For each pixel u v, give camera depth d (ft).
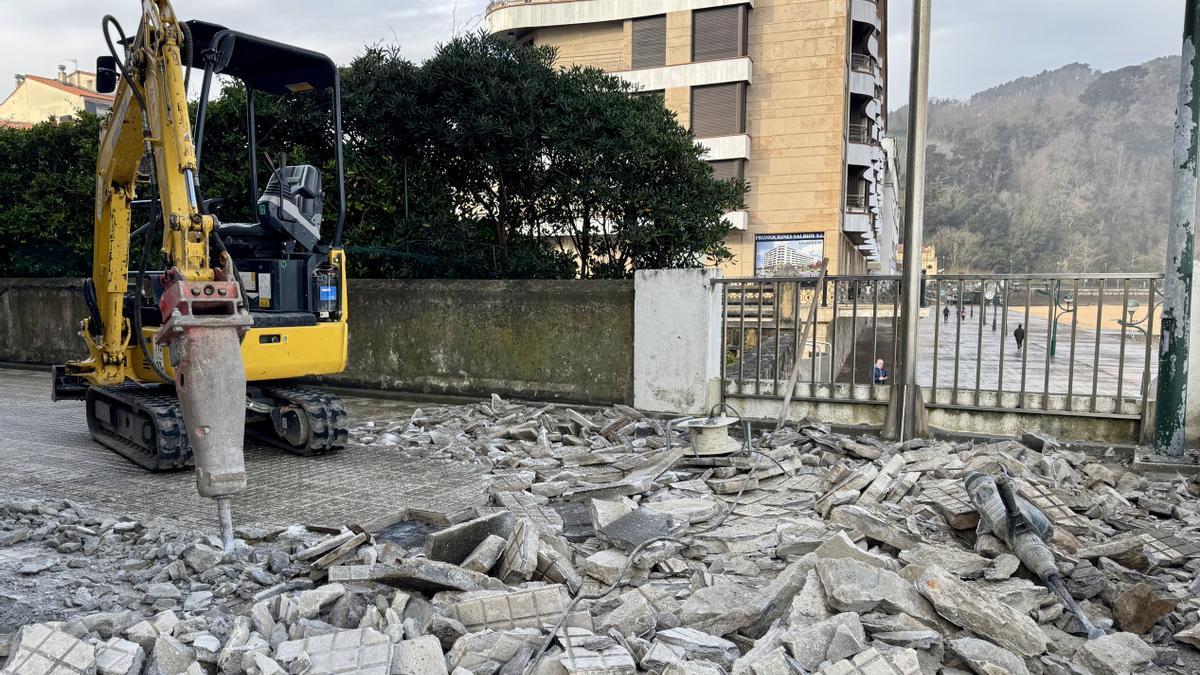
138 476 20.84
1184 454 21.04
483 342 32.42
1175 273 20.36
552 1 103.09
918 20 23.00
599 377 30.19
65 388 26.66
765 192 98.84
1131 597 12.03
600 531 15.15
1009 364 69.46
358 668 9.36
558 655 9.71
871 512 15.47
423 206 36.09
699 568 13.93
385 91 34.83
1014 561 13.08
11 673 9.19
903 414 24.02
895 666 9.39
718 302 27.96
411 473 21.02
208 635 10.65
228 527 14.73
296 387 25.31
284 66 23.94
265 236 24.12
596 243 35.96
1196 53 19.71
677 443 23.59
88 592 12.88
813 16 95.81
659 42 100.73
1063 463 19.63
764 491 18.89
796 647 9.93
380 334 34.73
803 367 38.37
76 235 46.88
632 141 32.30
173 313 13.29
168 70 17.08
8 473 21.16
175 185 16.97
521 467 21.75
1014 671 9.70
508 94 32.53
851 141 105.81
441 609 11.29
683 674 9.15
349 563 14.11
